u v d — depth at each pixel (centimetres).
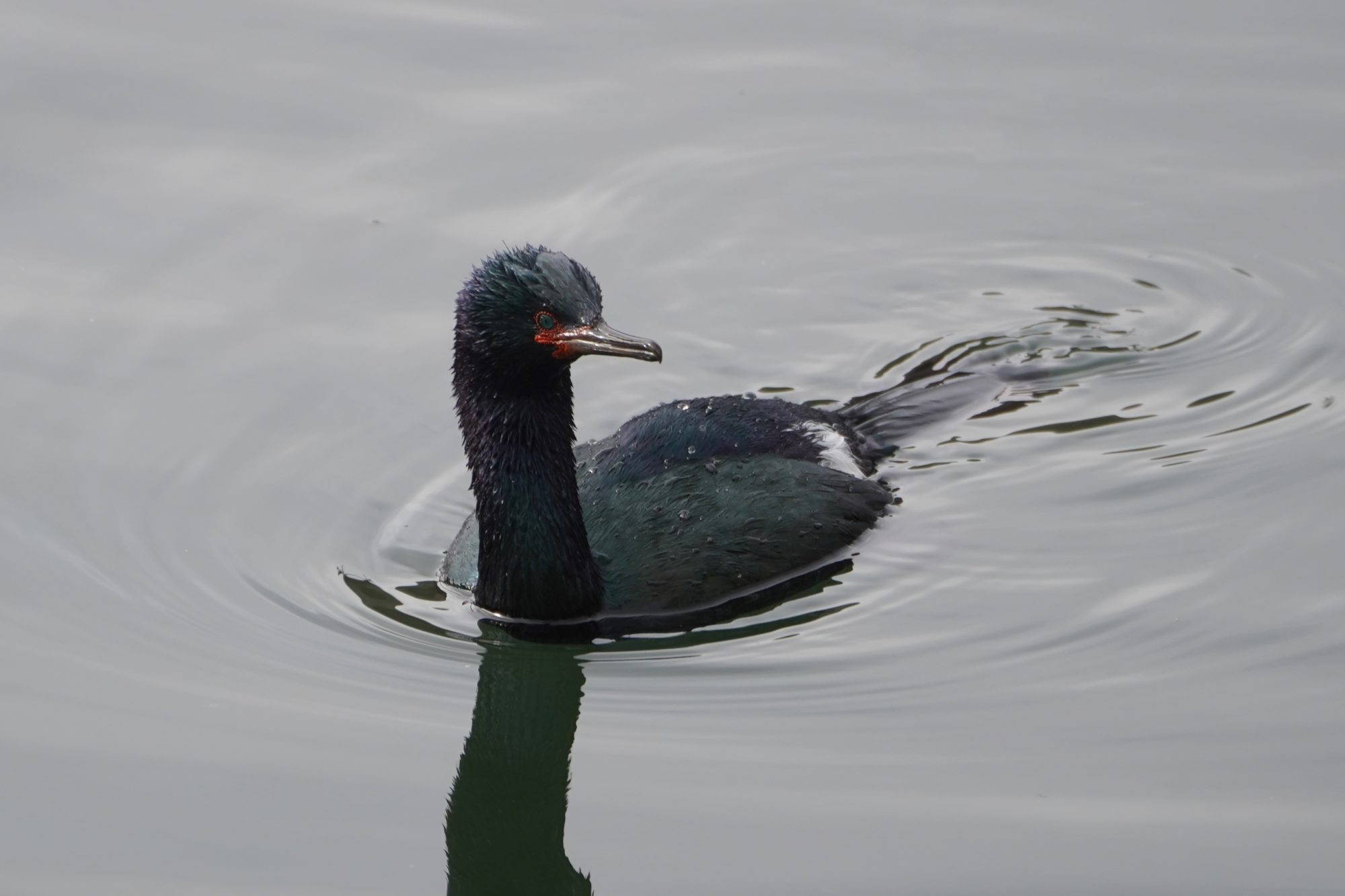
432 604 1303
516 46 1977
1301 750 1103
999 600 1288
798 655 1231
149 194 1725
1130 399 1579
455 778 1099
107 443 1450
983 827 1040
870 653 1230
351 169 1780
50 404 1484
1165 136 1900
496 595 1279
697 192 1817
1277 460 1457
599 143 1852
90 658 1205
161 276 1636
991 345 1666
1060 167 1867
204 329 1583
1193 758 1100
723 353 1653
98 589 1282
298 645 1238
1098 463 1473
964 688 1187
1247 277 1728
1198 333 1672
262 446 1464
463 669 1224
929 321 1702
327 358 1562
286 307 1616
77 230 1681
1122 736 1126
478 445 1256
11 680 1176
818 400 1592
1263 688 1171
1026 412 1562
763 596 1298
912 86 1964
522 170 1803
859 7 2088
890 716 1159
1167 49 2009
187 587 1295
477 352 1231
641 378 1628
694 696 1191
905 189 1842
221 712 1154
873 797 1071
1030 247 1775
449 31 1989
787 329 1686
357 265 1669
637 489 1344
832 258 1764
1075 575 1316
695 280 1731
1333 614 1244
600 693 1197
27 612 1252
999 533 1375
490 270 1227
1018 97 1948
